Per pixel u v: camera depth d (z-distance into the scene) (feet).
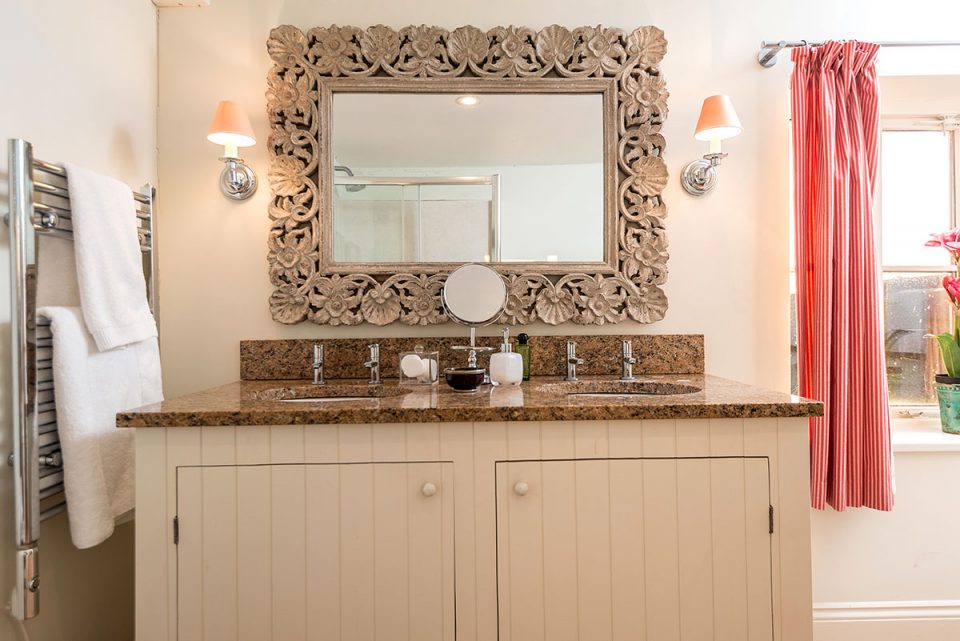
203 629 3.77
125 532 5.37
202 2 5.78
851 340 5.64
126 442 4.47
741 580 3.89
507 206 5.92
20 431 3.67
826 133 5.62
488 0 6.01
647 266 5.90
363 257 5.88
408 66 5.82
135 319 4.59
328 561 3.82
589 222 5.95
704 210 6.07
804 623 3.88
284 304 5.78
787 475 3.92
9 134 3.87
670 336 5.95
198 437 3.79
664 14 6.09
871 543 5.91
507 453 3.88
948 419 6.15
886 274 6.56
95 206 4.25
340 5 5.96
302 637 3.81
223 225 5.86
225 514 3.78
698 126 5.38
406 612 3.85
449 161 5.91
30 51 4.06
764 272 6.06
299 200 5.75
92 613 4.86
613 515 3.88
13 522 3.86
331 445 3.84
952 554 5.92
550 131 5.95
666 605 3.88
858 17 6.11
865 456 5.57
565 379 5.64
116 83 5.13
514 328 6.00
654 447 3.90
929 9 6.13
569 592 3.88
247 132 5.20
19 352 3.66
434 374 5.25
